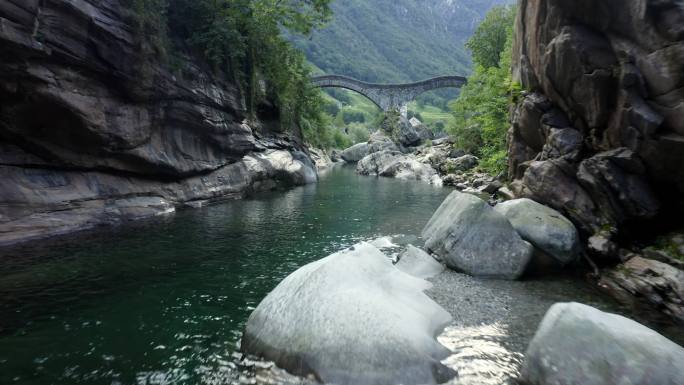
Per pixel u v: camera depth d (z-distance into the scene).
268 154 39.16
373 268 10.74
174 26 27.39
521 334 9.16
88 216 19.66
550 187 15.67
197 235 18.75
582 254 14.08
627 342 6.52
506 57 42.34
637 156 12.65
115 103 21.31
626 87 12.52
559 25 14.99
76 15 18.33
